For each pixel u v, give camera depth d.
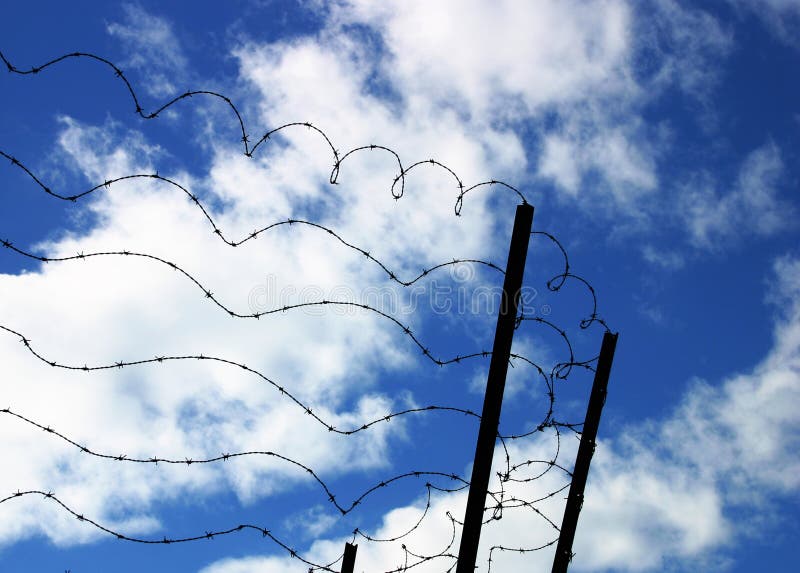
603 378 6.00
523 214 5.20
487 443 5.15
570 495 5.90
